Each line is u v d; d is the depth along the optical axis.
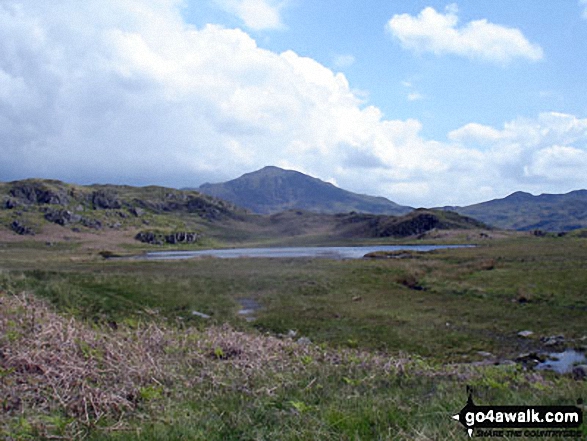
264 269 43.94
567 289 27.27
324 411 6.07
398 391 7.73
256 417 6.04
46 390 6.69
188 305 24.12
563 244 72.62
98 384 7.11
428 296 29.16
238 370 9.05
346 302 27.11
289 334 19.55
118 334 11.27
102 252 112.56
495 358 15.99
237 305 25.58
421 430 5.16
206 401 6.99
